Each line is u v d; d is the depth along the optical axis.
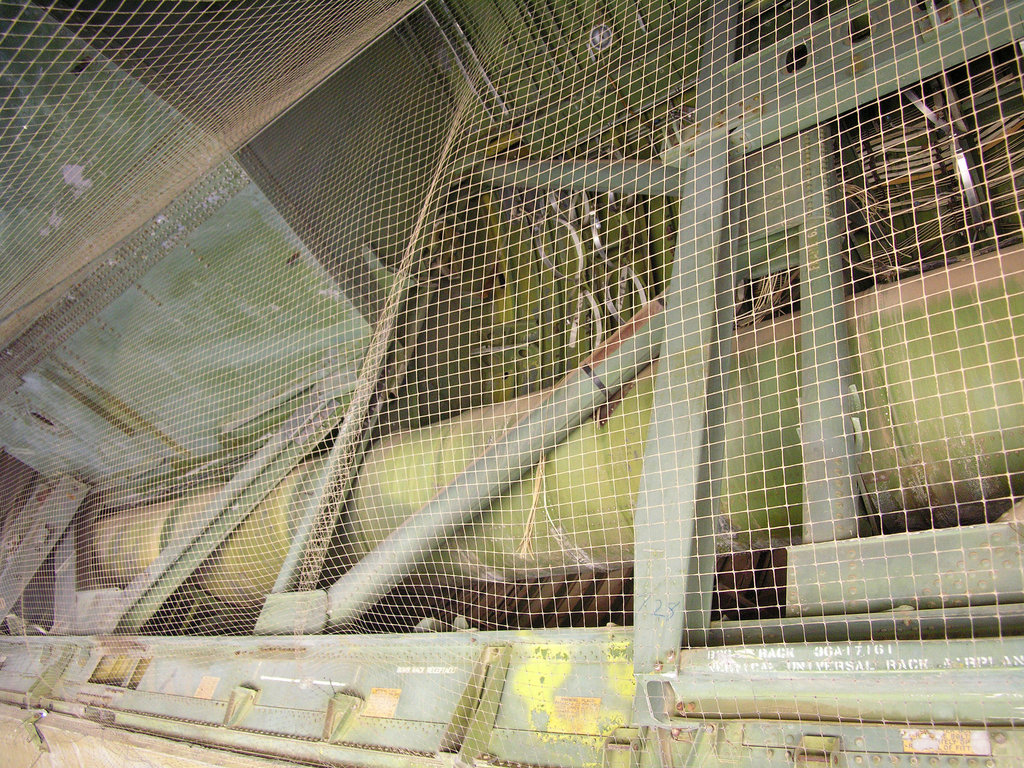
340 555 3.76
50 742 4.18
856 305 2.56
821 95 2.52
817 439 2.36
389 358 3.94
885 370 2.44
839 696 2.00
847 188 2.92
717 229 2.60
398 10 3.16
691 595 2.32
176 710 3.75
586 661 2.62
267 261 4.03
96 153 3.31
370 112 3.99
